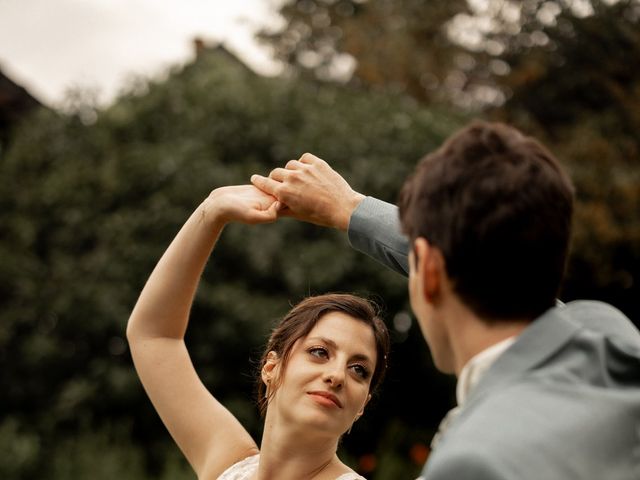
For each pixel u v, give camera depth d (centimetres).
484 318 132
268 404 214
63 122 911
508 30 1285
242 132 880
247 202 214
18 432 813
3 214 885
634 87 1159
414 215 136
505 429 117
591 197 1055
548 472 114
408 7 1330
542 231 128
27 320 835
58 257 854
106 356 823
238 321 799
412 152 880
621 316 143
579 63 1207
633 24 1201
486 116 1177
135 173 855
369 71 1287
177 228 834
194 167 848
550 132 1199
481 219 128
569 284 1073
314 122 888
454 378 888
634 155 1095
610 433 120
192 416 226
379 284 821
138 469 752
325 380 204
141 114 897
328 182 208
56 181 875
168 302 227
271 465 208
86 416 800
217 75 915
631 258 1068
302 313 212
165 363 227
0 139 998
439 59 1303
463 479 113
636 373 129
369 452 897
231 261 823
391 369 887
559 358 128
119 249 830
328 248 812
